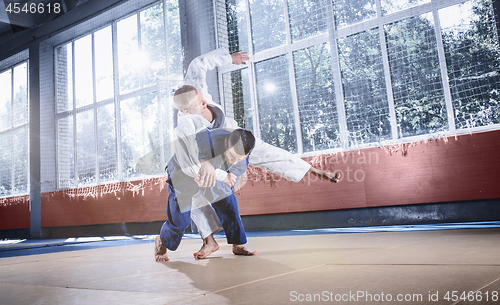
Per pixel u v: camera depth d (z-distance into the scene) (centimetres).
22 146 721
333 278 97
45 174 641
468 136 314
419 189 333
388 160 349
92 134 623
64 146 647
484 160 306
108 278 129
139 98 573
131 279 123
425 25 366
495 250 130
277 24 459
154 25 567
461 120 345
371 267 110
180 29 509
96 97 625
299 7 445
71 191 593
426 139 340
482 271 92
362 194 360
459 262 108
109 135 603
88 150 625
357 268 110
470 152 312
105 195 553
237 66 476
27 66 729
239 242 170
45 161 645
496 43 332
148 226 514
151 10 571
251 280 104
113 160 596
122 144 584
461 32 348
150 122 558
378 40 391
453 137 320
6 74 762
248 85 470
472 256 119
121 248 291
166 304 80
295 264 131
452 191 318
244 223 425
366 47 397
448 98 351
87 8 623
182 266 149
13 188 727
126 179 575
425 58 366
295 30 447
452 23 353
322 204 379
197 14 488
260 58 462
